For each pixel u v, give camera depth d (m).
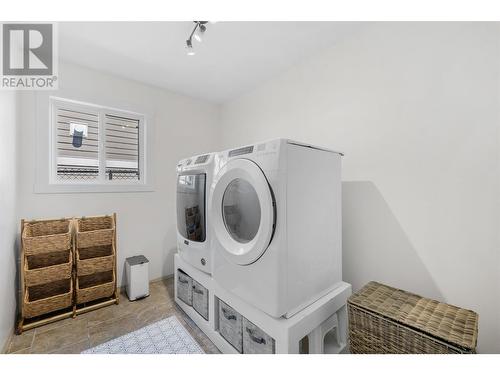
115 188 2.43
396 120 1.58
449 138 1.36
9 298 1.64
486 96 1.24
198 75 2.48
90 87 2.30
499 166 1.21
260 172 1.21
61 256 1.98
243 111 2.96
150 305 2.14
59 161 2.24
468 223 1.30
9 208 1.65
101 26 1.70
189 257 1.90
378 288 1.43
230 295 1.45
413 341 1.05
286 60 2.21
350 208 1.85
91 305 2.07
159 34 1.80
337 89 1.93
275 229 1.16
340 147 1.92
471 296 1.30
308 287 1.34
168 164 2.84
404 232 1.56
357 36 1.79
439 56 1.40
